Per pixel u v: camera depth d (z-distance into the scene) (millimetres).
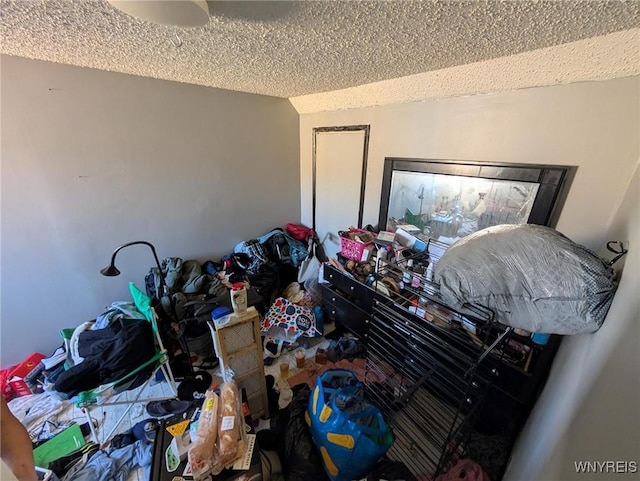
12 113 1575
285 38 910
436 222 1706
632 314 527
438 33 855
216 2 624
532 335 1153
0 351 1833
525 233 809
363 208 2256
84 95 1737
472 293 819
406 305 1585
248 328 1374
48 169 1732
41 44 1066
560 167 1178
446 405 1539
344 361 1975
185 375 1865
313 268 2574
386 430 1214
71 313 2012
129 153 1975
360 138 2129
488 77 1294
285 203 2883
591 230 1146
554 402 836
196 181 2311
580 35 899
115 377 1427
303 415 1389
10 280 1768
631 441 378
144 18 616
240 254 2537
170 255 2342
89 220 1934
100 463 1320
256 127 2486
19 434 475
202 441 1038
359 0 616
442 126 1596
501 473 1194
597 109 1059
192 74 1622
